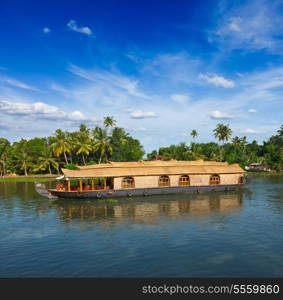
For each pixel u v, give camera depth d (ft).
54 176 250.78
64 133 237.25
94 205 107.04
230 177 147.23
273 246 60.70
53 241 65.10
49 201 116.67
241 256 55.62
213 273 49.06
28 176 251.39
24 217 88.58
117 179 124.36
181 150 300.20
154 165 139.85
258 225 76.84
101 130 240.32
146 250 58.90
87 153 234.99
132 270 50.21
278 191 144.36
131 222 80.94
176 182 135.74
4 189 163.02
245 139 329.31
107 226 77.05
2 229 75.46
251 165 323.57
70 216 89.30
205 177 141.08
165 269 50.55
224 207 102.01
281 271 49.52
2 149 268.41
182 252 57.72
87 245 62.13
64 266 51.88
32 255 56.90
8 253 58.08
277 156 298.56
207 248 59.77
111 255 56.49
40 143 281.54
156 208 100.73
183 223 79.30
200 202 112.68
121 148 256.93
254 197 125.18
